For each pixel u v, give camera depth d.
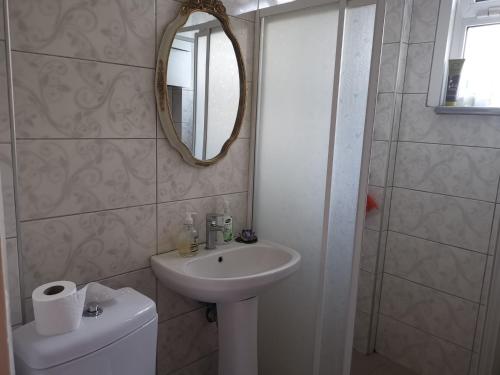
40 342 0.93
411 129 2.04
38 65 1.07
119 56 1.23
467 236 1.90
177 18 1.34
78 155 1.18
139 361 1.12
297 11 1.52
